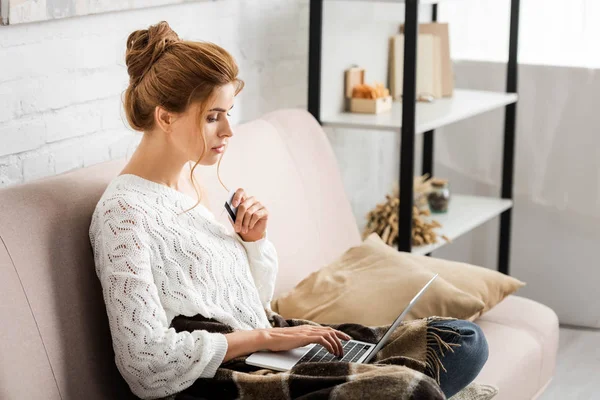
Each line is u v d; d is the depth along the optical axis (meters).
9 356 1.67
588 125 3.59
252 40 3.00
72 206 1.88
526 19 3.64
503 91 3.77
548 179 3.70
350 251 2.60
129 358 1.71
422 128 3.00
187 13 2.67
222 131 1.90
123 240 1.76
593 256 3.68
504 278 2.62
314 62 3.12
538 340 2.62
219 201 2.30
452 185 3.94
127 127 2.40
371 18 3.48
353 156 3.62
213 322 1.85
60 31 2.22
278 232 2.50
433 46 3.51
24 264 1.74
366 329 2.04
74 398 1.79
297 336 1.83
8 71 2.08
